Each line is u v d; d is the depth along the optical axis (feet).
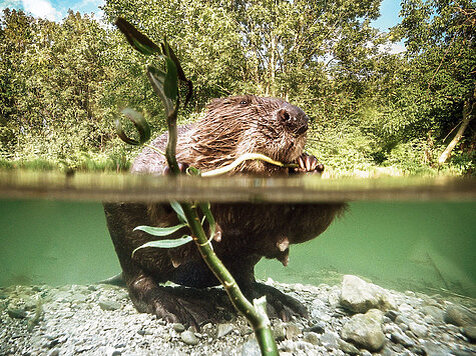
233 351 1.62
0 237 2.69
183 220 0.93
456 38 10.58
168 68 0.86
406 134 9.99
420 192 1.44
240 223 1.63
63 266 2.85
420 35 11.00
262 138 1.58
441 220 2.29
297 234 1.77
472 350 1.65
